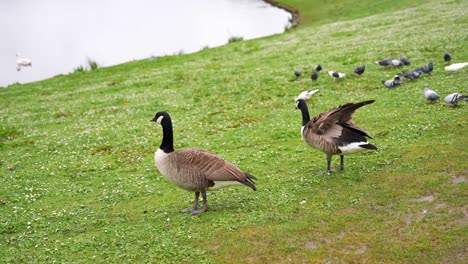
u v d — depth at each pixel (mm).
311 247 9328
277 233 9852
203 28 54906
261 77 25594
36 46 50250
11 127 21562
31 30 57312
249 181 11242
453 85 19188
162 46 48656
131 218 11477
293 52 31281
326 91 21484
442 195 10586
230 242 9695
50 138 19281
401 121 16062
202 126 18969
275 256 9133
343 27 37406
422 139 14125
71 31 56812
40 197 13414
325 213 10461
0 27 59312
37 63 44469
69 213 12031
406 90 19594
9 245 10594
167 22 59406
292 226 10062
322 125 11883
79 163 15984
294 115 18906
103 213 11914
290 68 26766
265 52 32875
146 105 22969
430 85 19688
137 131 19234
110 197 12914
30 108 25031
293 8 55719
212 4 69188
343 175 12375
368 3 47312
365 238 9383
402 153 13258
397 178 11719
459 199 10344
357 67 23297
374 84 21547
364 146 11531
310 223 10117
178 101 23203
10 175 15305
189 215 11102
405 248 8938
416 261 8562
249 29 52062
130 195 12961
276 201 11383
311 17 48562
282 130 17266
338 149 11852
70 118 22344
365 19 39375
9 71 42562
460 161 12125
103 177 14641
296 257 9055
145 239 10234
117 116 21734
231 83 25266
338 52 28766
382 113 17219
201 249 9594
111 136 18781
